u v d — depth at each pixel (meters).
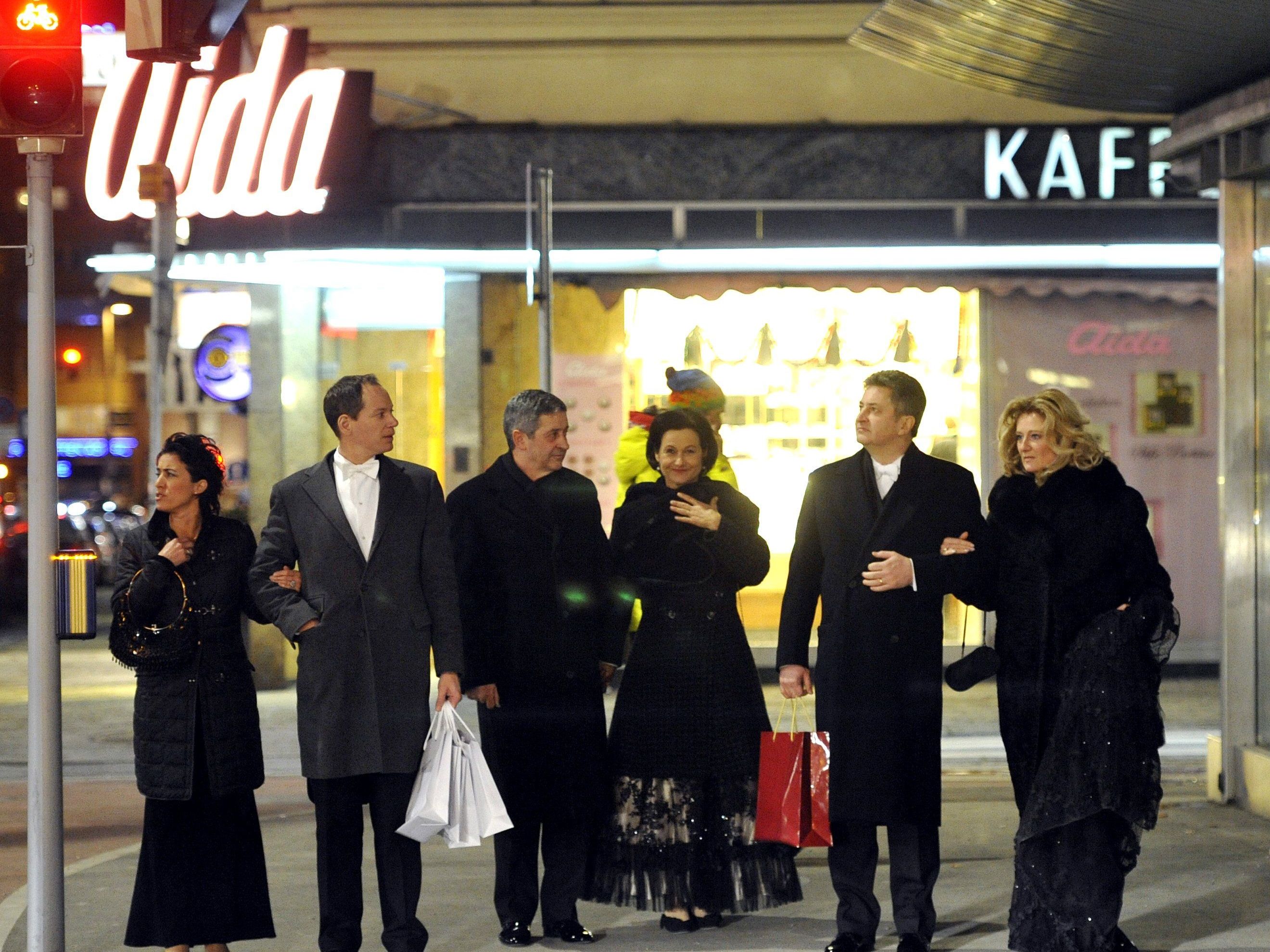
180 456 20.12
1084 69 29.02
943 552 20.95
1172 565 52.72
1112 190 51.81
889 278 51.31
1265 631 30.36
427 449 54.03
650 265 51.19
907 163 52.19
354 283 51.94
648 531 22.50
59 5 19.48
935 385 52.66
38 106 19.36
